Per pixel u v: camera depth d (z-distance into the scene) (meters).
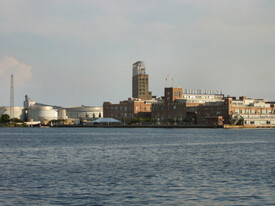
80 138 195.62
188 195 53.97
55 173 71.00
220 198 52.44
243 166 80.50
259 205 49.38
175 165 82.12
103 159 93.75
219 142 160.62
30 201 51.06
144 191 56.16
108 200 51.44
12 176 67.75
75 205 49.34
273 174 69.88
